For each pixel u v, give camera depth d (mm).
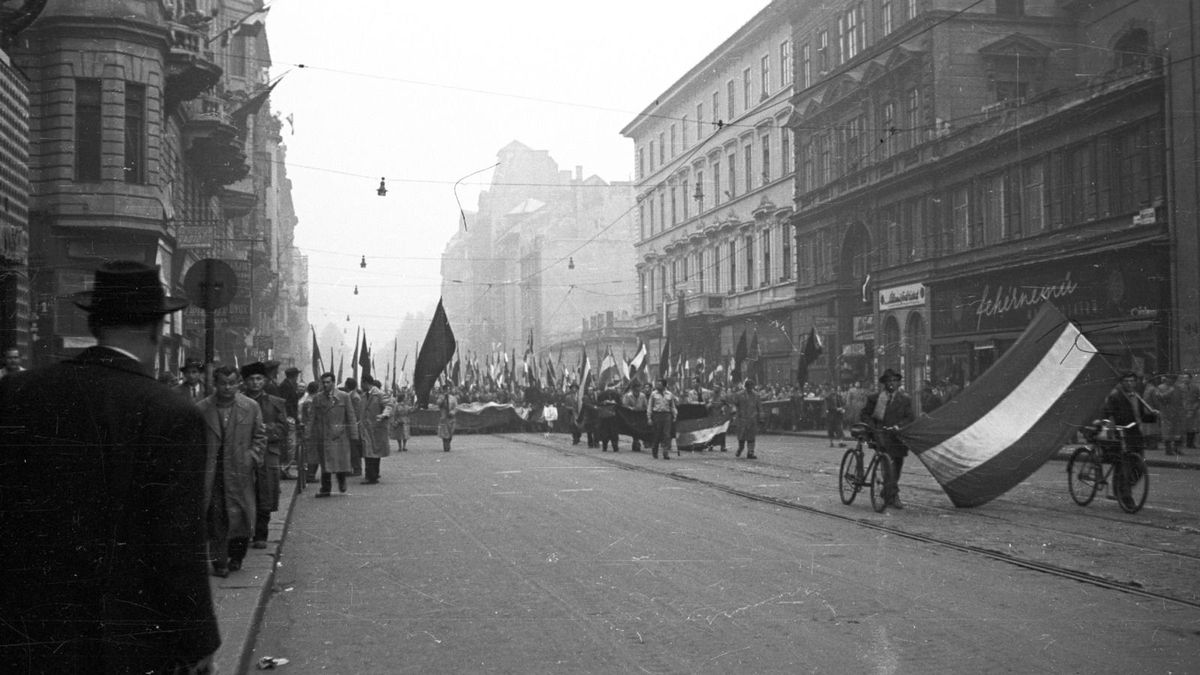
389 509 15258
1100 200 31000
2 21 19422
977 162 36656
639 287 78438
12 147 17875
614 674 6293
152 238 27344
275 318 96688
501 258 136750
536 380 48812
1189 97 27719
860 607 8078
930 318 39469
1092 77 33125
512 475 21250
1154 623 7488
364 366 29391
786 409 42031
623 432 29703
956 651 6715
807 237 50250
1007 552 10547
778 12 52844
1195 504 14953
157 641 2893
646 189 76625
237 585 8797
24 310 18516
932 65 38781
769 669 6348
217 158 36469
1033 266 33562
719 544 11359
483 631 7469
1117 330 29625
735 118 60688
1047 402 14797
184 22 30031
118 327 3088
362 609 8289
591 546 11328
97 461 2879
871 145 43625
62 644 2814
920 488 17484
